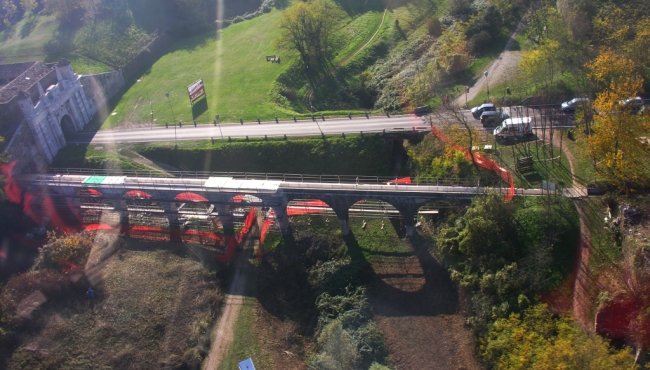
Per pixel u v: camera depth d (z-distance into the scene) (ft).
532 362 150.61
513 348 159.74
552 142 232.12
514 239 191.42
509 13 344.90
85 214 269.44
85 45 401.08
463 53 320.29
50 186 257.34
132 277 218.79
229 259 233.14
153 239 246.47
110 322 197.36
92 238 235.20
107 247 233.96
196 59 399.24
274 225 247.70
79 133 320.29
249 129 294.87
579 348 143.54
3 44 422.41
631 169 191.11
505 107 267.80
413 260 220.02
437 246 209.97
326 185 227.61
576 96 252.83
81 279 214.69
